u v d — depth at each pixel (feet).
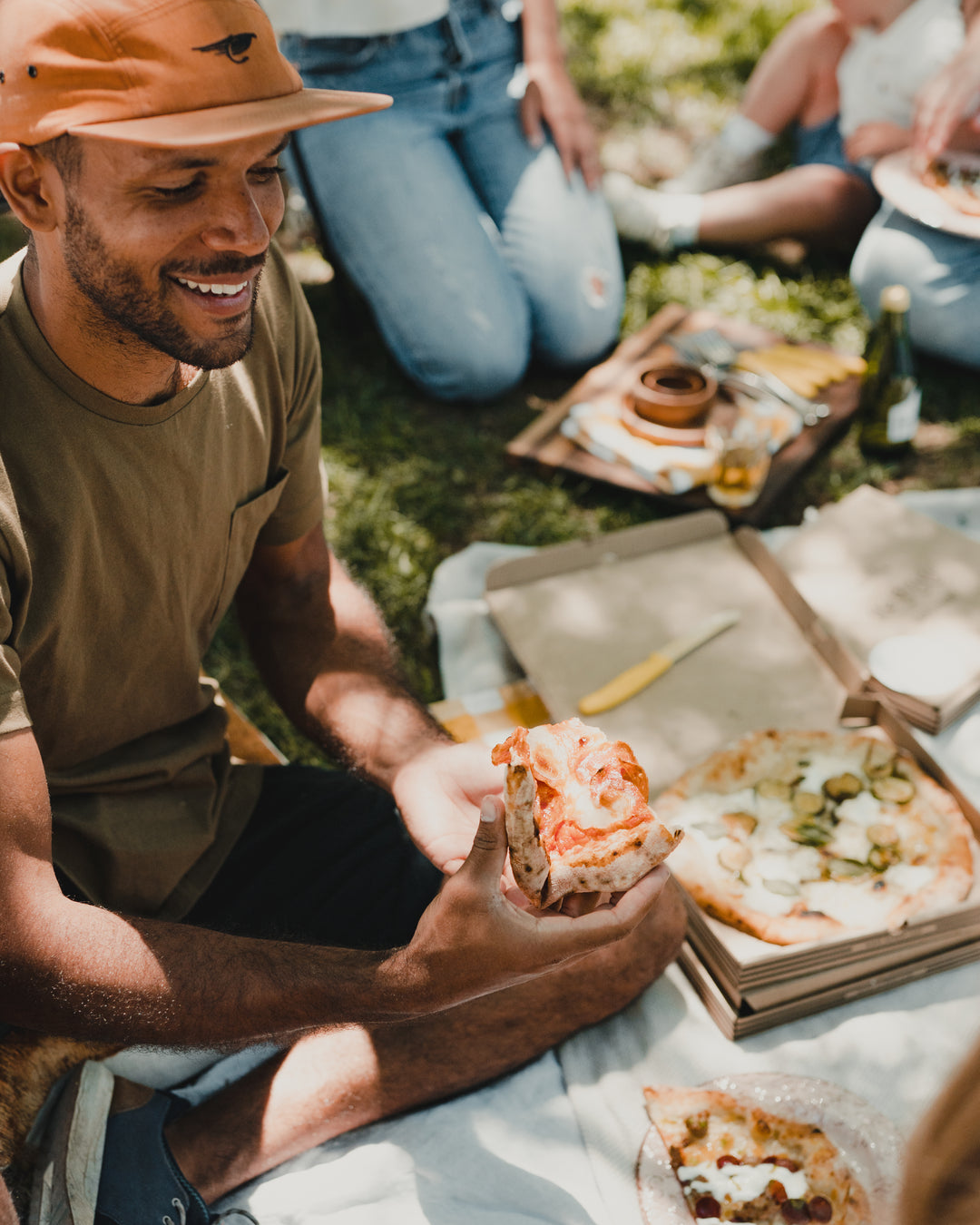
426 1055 4.63
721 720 6.29
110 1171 4.16
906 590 7.06
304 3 9.55
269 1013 3.78
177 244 3.33
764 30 15.81
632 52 15.56
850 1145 4.62
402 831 5.13
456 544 9.02
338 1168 4.55
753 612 6.96
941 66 10.44
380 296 10.22
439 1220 4.38
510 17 10.87
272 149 3.40
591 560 7.32
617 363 10.09
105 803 4.50
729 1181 4.53
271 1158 4.53
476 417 10.36
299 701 5.25
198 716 5.03
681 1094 4.79
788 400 9.51
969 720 6.30
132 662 4.37
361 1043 4.60
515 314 10.31
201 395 4.11
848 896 5.19
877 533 7.46
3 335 3.68
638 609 7.01
